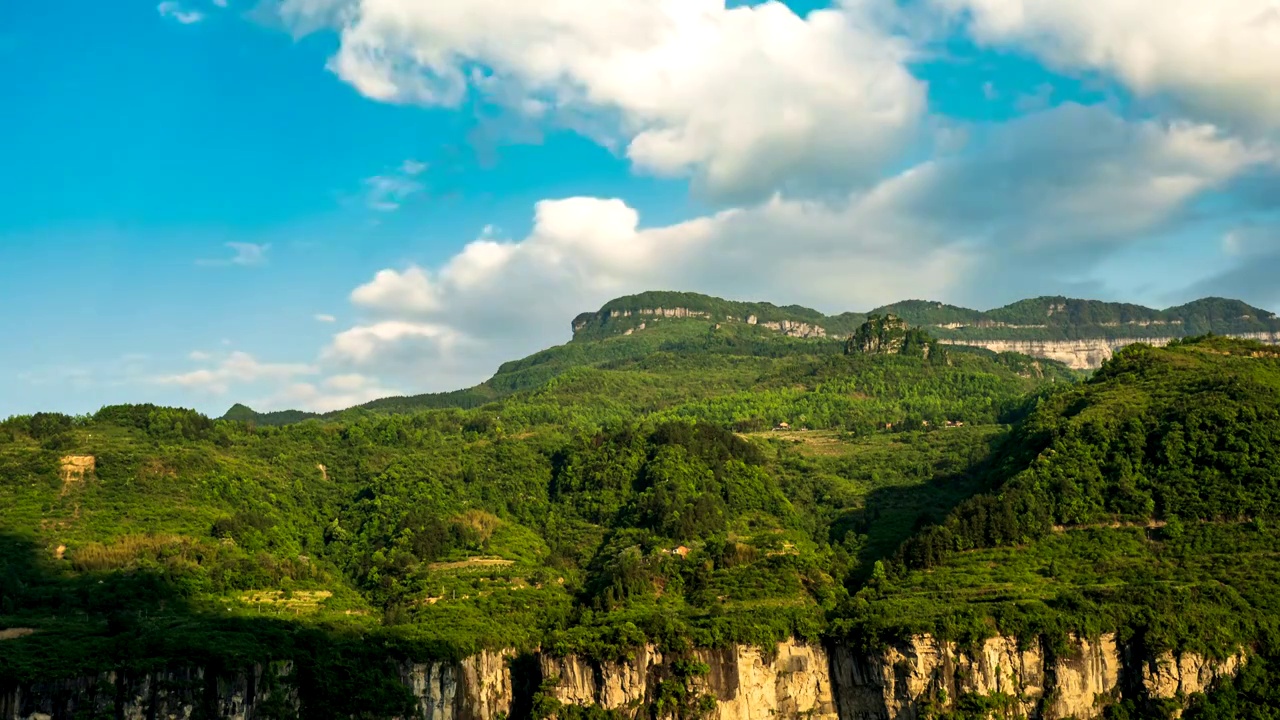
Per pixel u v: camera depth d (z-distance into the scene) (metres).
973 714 186.62
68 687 176.88
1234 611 192.75
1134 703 188.50
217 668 186.75
